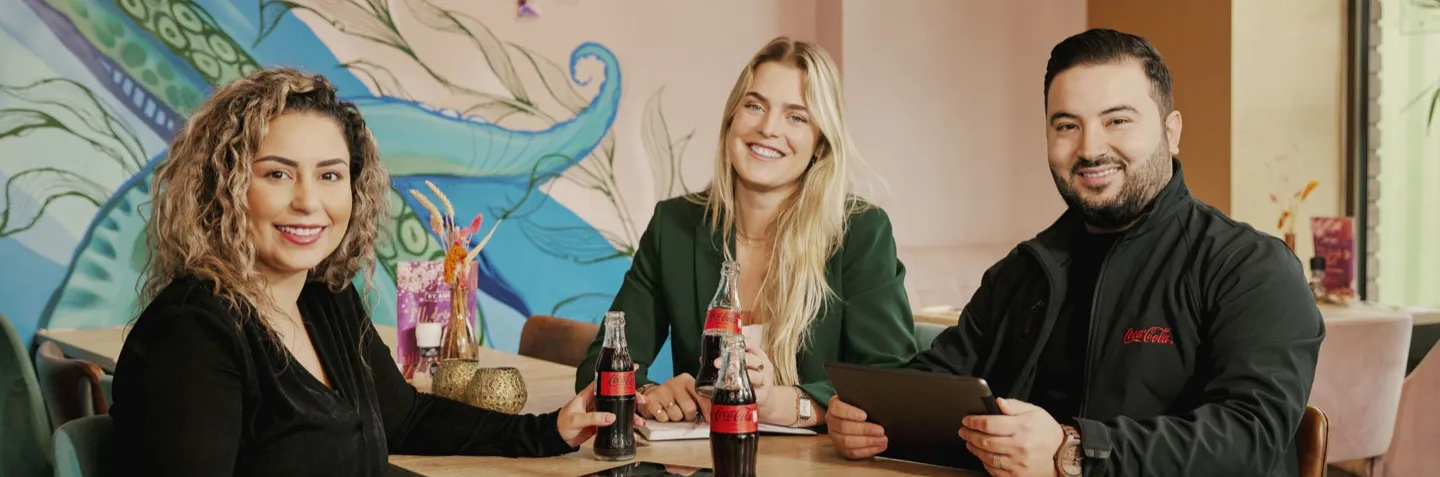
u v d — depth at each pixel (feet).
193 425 3.87
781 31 16.52
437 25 13.78
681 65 15.65
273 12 12.80
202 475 3.86
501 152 14.26
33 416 7.41
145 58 12.14
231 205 4.27
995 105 18.02
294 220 4.41
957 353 6.37
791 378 6.55
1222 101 16.46
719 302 6.07
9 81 11.44
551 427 5.27
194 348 3.95
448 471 4.98
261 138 4.31
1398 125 16.63
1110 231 5.79
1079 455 4.61
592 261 14.99
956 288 16.87
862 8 16.62
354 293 5.13
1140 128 5.48
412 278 7.98
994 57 17.98
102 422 4.31
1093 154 5.50
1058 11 18.61
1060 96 5.61
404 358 7.95
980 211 17.90
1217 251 5.31
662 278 7.11
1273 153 16.57
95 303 11.96
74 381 7.38
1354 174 16.94
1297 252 16.76
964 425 4.73
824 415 6.08
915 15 17.12
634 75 15.25
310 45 13.01
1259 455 4.79
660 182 15.52
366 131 4.90
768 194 6.86
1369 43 16.79
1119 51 5.52
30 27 11.54
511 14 14.28
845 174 6.76
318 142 4.45
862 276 6.77
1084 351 5.74
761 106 6.67
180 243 4.25
